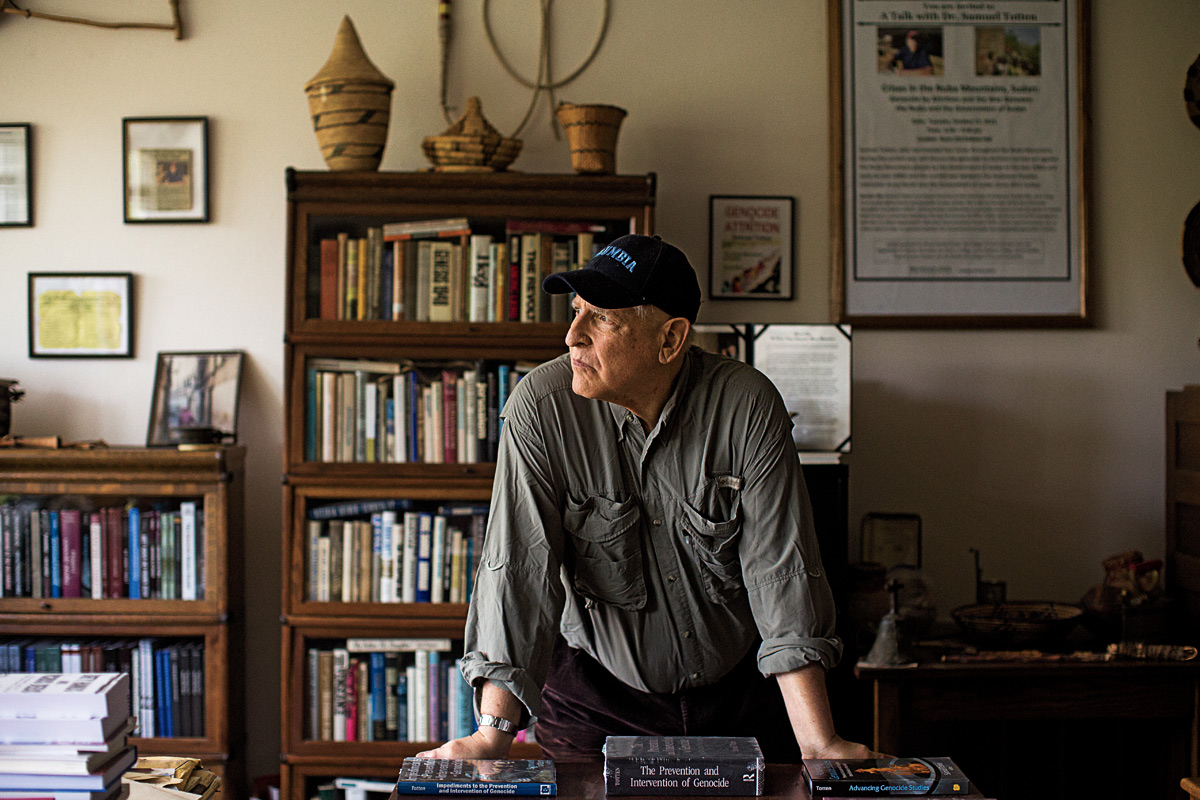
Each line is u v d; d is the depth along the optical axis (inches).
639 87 109.5
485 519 95.3
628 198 94.1
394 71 108.3
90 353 107.3
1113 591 96.2
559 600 56.5
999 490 111.3
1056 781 104.5
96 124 107.6
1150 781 104.1
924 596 95.7
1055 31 110.3
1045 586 111.5
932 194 109.8
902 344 110.7
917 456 110.8
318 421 94.5
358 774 94.4
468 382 95.1
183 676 95.7
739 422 57.6
